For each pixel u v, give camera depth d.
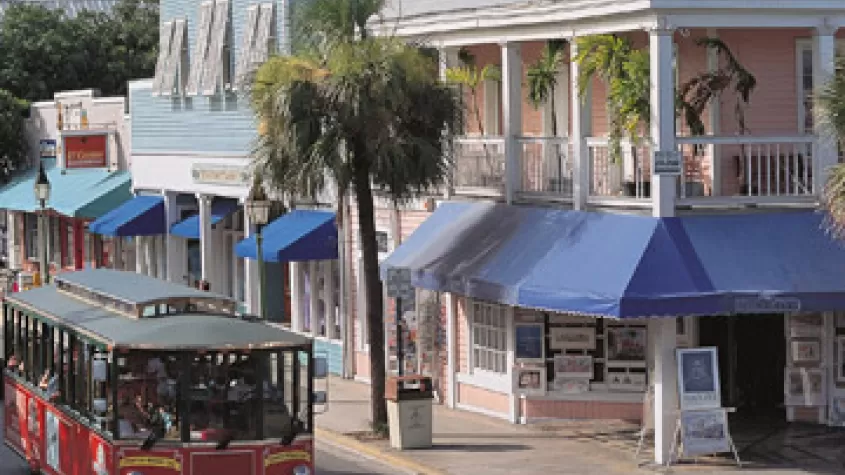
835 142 39.50
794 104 44.19
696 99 42.22
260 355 31.58
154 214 71.56
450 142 44.50
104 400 31.34
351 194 47.16
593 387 44.56
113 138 79.44
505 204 46.03
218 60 64.75
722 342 44.78
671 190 39.12
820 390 42.44
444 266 44.69
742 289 37.66
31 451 39.38
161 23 71.69
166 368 31.36
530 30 44.34
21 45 104.31
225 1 64.75
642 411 44.00
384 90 41.88
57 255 86.50
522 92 50.47
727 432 38.09
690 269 37.97
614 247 39.28
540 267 40.69
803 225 39.50
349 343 56.19
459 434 44.12
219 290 70.00
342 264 55.97
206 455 31.23
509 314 45.31
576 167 42.50
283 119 42.41
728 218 39.41
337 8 42.88
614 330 44.22
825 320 42.22
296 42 46.56
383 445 42.88
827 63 39.94
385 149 42.28
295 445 31.84
